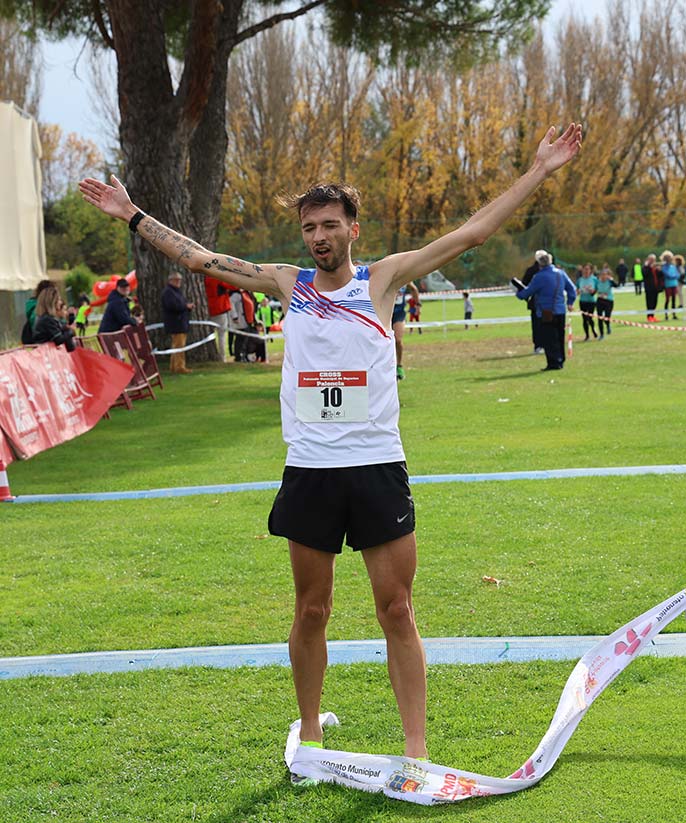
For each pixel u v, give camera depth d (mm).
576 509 7180
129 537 6953
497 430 11078
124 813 3303
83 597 5652
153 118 19453
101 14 21188
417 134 56000
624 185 61406
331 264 3385
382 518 3355
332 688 4270
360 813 3248
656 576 5602
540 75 59156
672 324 26562
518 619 4996
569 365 18047
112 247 65062
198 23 18688
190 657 4695
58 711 4121
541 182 3494
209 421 13000
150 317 20453
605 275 23297
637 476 8234
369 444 3367
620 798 3252
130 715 4070
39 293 12430
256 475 9164
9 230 19953
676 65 59656
